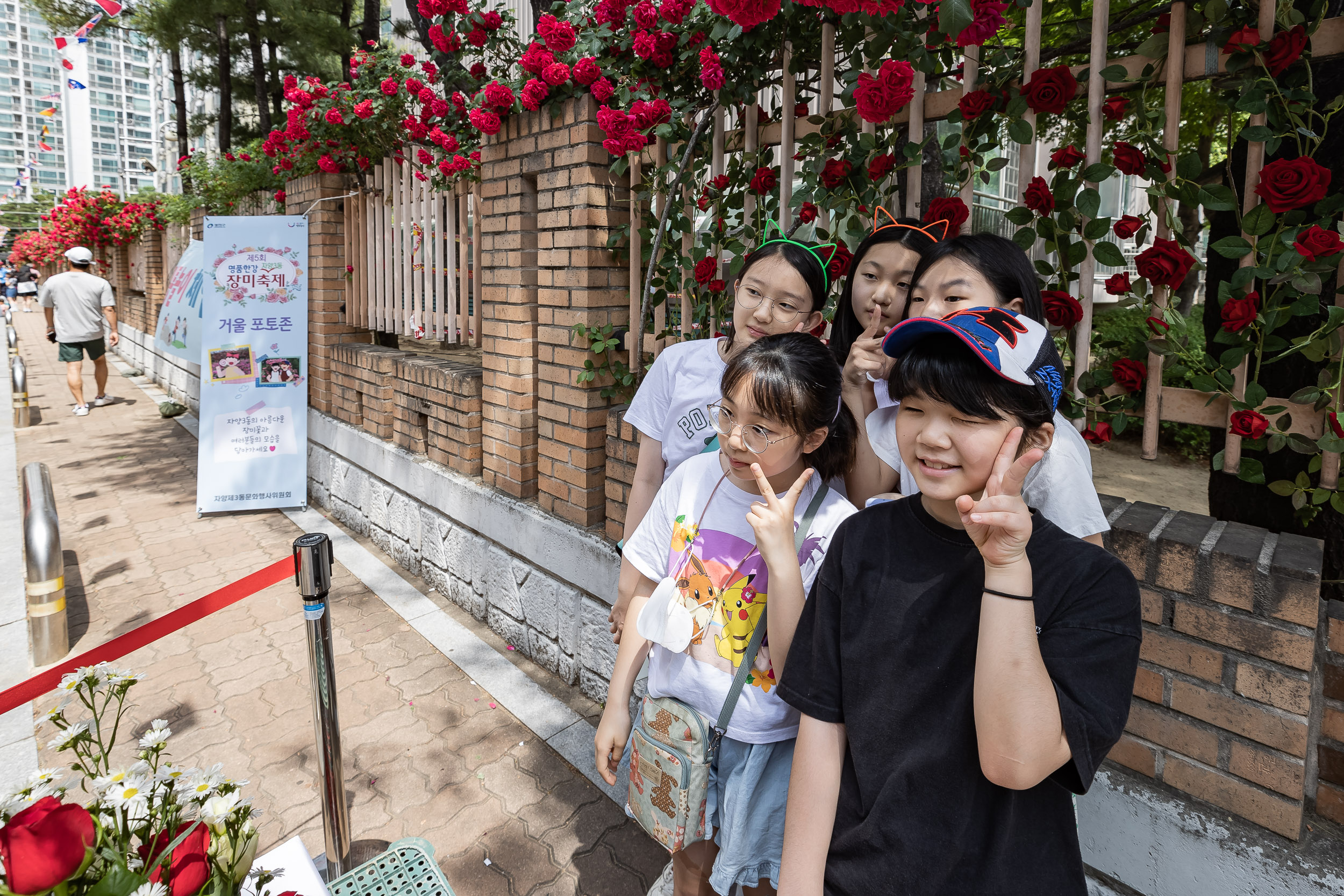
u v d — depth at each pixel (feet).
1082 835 6.26
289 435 18.78
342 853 7.00
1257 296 5.43
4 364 44.50
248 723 10.37
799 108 8.80
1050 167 6.11
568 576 11.10
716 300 9.37
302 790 9.06
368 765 9.53
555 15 11.09
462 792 9.07
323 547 6.46
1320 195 4.88
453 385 13.82
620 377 10.57
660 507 5.70
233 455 18.43
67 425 29.04
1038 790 3.59
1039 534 3.58
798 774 4.07
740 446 4.75
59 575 11.77
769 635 4.66
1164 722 5.83
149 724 10.32
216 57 34.83
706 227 10.94
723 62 8.80
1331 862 5.19
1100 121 5.93
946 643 3.63
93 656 5.62
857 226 7.41
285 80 16.71
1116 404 6.22
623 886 7.76
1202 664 5.59
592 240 10.36
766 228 8.45
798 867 3.95
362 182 17.87
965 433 3.32
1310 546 5.54
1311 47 5.09
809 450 4.91
